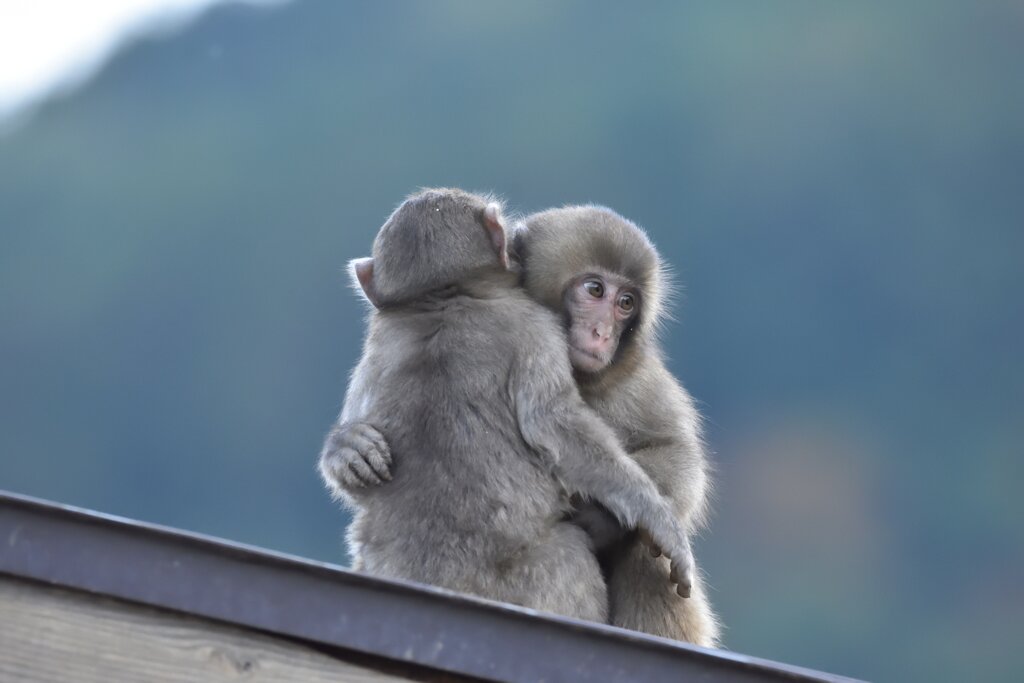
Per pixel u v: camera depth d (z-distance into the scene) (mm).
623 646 10156
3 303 106188
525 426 12664
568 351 13641
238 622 10117
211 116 120375
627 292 13977
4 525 10125
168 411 100062
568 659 10141
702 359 106875
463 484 12422
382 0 127938
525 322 13000
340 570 10125
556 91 120062
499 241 13336
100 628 10172
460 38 125312
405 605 10164
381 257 13438
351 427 12734
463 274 13203
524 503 12508
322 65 123938
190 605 10109
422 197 13602
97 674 10117
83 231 112812
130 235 111000
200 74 123500
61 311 106188
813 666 85500
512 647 10141
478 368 12727
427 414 12625
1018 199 115312
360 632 10117
